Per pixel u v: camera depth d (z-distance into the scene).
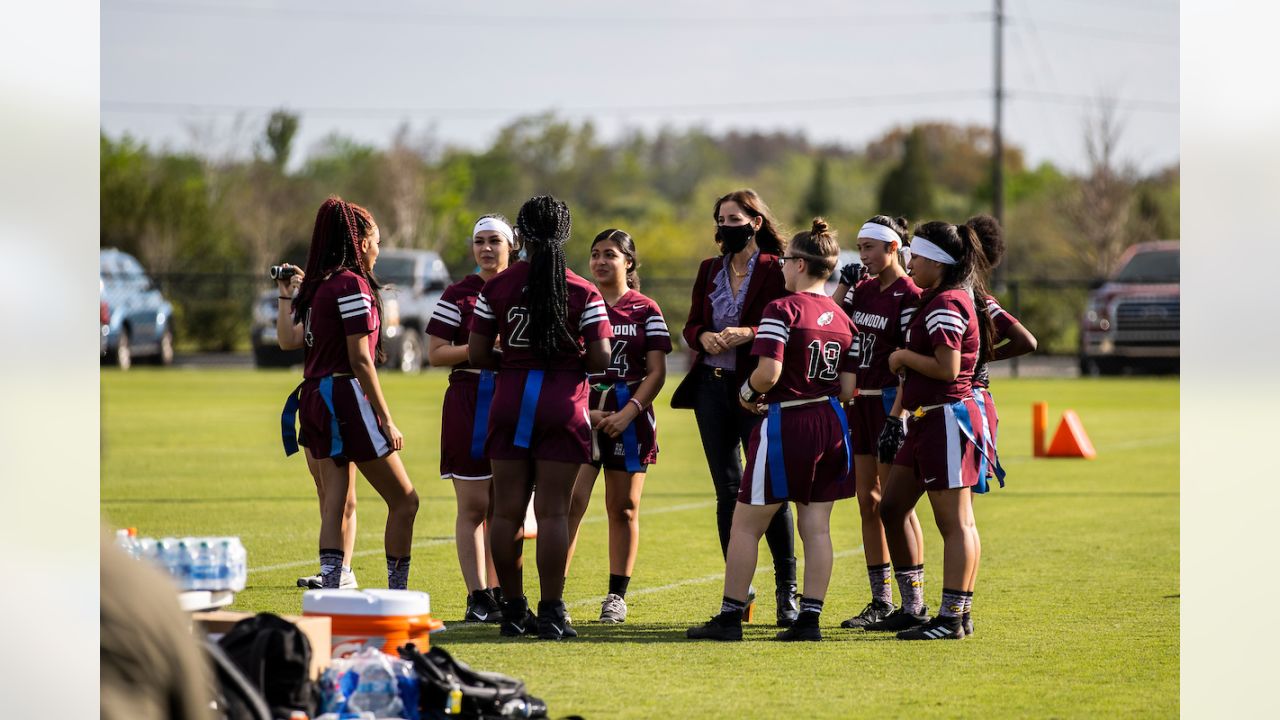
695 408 16.14
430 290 68.94
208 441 38.03
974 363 14.30
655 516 25.75
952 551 14.52
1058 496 28.53
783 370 14.04
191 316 82.62
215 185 123.81
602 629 15.01
